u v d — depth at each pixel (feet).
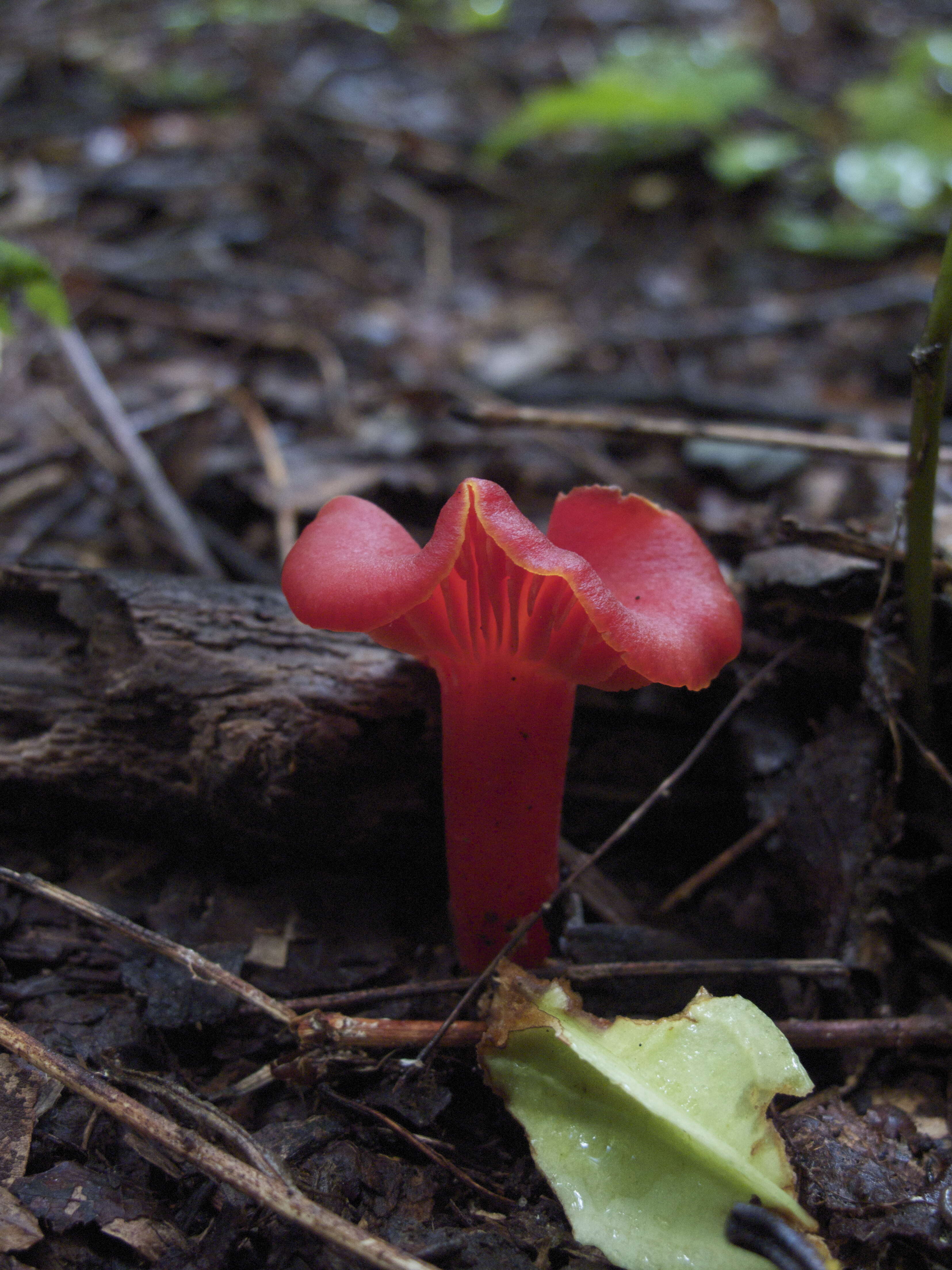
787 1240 0.28
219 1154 0.29
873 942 0.38
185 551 0.53
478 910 0.37
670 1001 0.37
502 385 0.75
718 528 0.48
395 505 0.59
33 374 0.70
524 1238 0.30
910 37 1.38
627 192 1.10
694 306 0.92
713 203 1.09
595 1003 0.37
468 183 1.11
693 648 0.32
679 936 0.39
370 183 1.05
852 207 1.05
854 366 0.81
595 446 0.67
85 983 0.36
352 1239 0.27
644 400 0.72
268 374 0.73
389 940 0.40
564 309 0.91
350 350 0.78
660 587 0.35
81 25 1.24
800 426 0.69
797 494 0.60
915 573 0.37
